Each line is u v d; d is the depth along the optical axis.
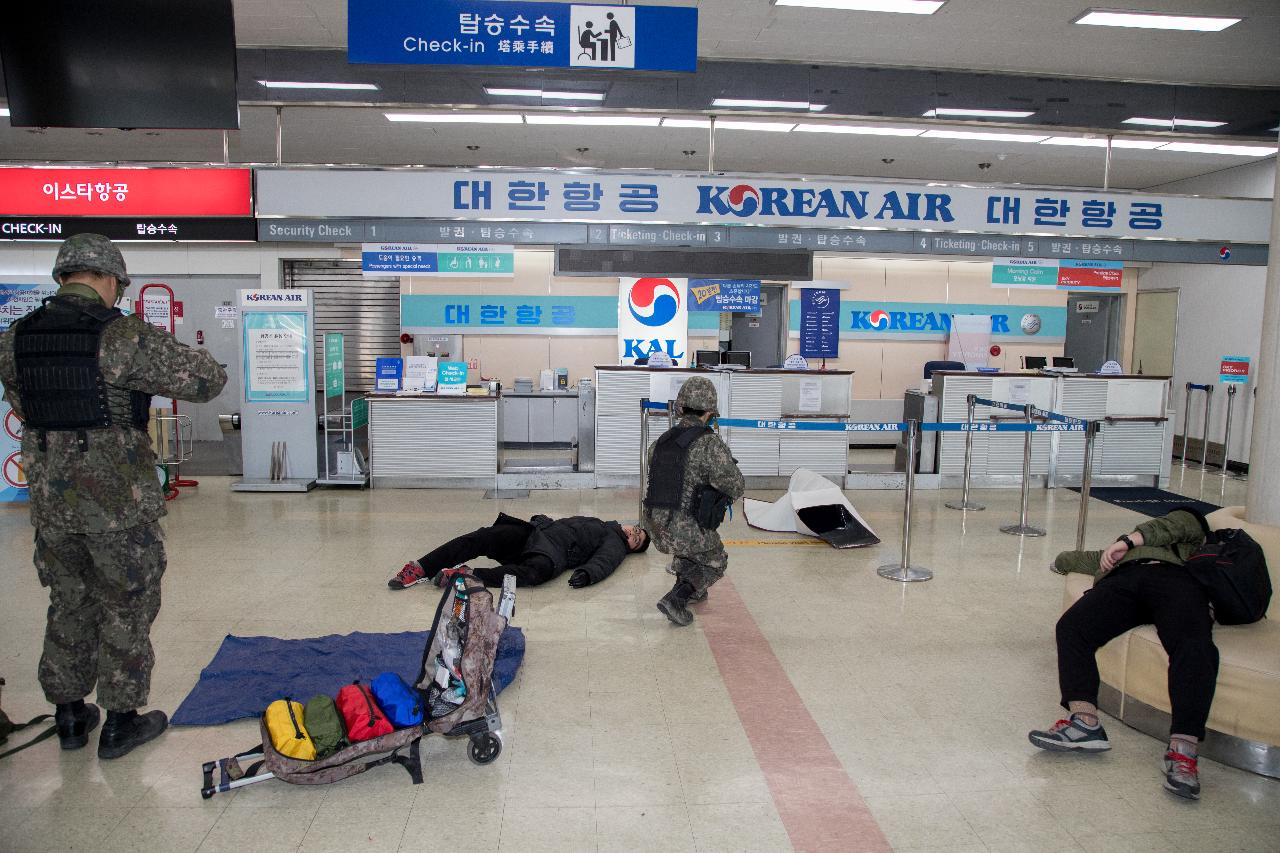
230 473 9.11
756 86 7.00
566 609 4.66
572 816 2.65
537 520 5.55
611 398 8.40
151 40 4.20
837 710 3.44
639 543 5.72
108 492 2.79
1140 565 3.27
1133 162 9.85
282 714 2.81
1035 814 2.71
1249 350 10.20
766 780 2.88
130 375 2.81
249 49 6.59
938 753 3.10
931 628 4.46
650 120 8.05
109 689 2.90
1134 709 3.31
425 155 10.02
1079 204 6.51
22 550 5.81
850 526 6.29
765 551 6.07
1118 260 6.58
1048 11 5.91
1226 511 3.95
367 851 2.46
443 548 5.19
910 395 9.18
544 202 6.21
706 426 4.40
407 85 6.71
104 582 2.86
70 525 2.78
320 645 3.98
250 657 3.83
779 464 8.61
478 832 2.56
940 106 7.21
